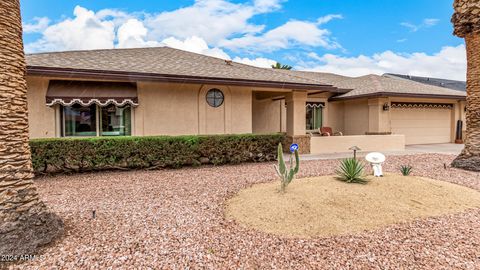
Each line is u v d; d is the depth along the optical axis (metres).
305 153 18.23
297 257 4.56
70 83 13.77
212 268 4.21
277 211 6.32
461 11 12.06
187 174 11.23
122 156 11.73
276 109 23.25
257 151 14.16
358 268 4.23
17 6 4.84
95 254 4.52
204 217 6.29
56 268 4.12
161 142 12.28
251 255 4.62
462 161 12.32
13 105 4.63
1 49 4.53
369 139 19.67
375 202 6.79
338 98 23.41
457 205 7.05
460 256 4.58
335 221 5.90
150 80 13.70
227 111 17.20
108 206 6.99
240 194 8.05
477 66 12.08
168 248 4.79
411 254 4.65
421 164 13.44
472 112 12.29
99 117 14.65
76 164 11.21
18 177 4.62
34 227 4.64
